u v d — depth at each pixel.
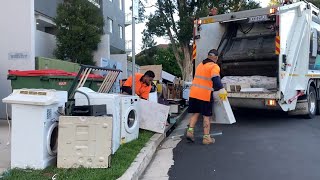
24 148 5.27
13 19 11.69
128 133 7.10
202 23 10.51
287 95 9.59
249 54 10.27
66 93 5.82
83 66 6.36
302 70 10.41
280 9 9.20
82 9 16.31
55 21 16.20
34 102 5.15
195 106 7.66
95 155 5.34
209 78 7.48
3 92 11.51
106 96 6.12
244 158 6.57
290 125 9.73
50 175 5.00
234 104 10.04
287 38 9.55
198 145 7.68
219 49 10.74
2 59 11.70
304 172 5.65
